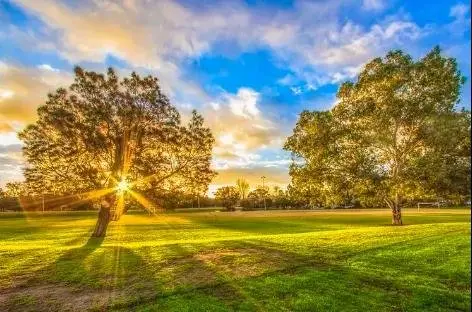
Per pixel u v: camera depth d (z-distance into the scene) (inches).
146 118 1264.8
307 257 665.6
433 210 3838.6
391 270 561.6
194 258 682.8
